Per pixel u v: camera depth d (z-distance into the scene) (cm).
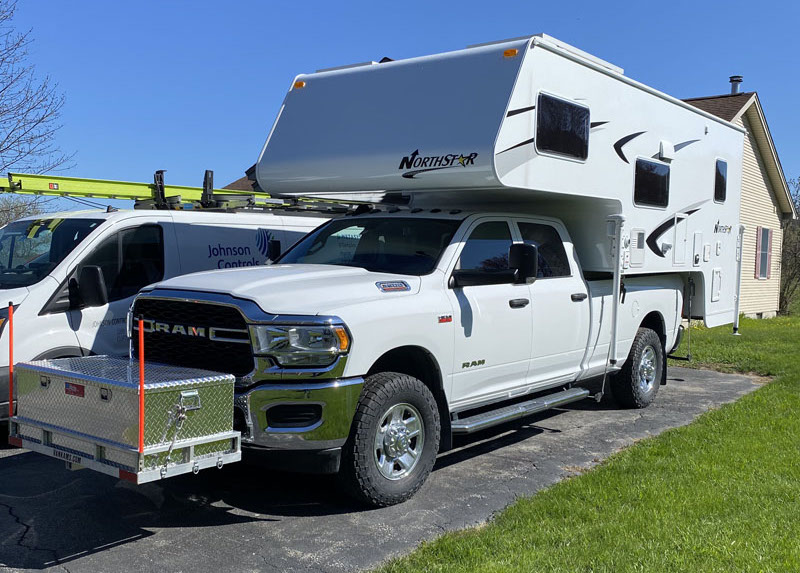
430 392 506
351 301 467
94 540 432
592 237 715
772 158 2345
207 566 397
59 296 627
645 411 806
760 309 2488
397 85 619
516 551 404
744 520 448
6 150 1359
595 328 700
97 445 395
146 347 499
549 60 589
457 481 548
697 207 871
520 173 563
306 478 552
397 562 395
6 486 529
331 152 636
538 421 754
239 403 437
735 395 902
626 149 708
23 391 448
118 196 888
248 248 826
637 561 389
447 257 553
